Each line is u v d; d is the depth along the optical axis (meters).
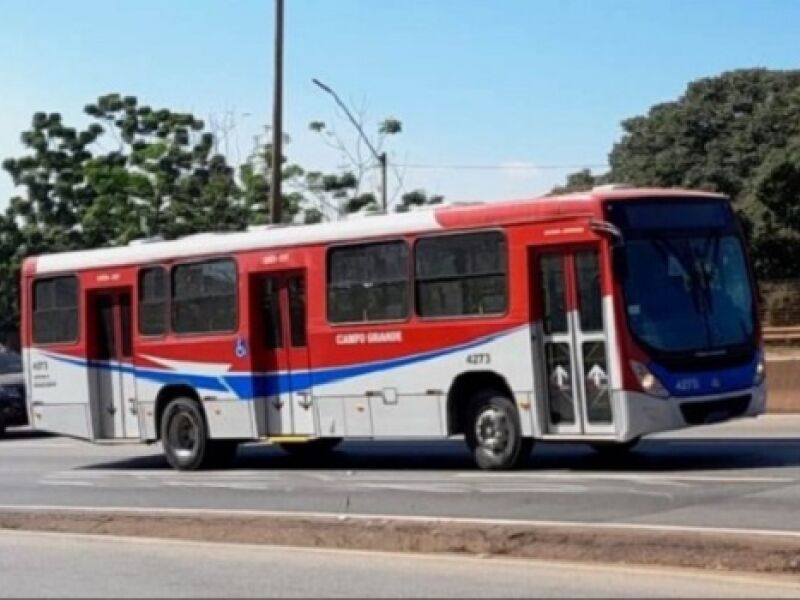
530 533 14.12
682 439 24.12
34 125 55.12
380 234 21.34
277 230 22.83
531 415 19.67
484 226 20.17
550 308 19.55
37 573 13.75
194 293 23.98
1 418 35.44
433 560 13.43
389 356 21.19
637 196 19.28
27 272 26.78
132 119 54.66
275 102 35.59
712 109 64.25
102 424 25.56
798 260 51.16
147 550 14.95
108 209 53.12
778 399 29.72
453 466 22.00
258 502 18.70
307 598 11.81
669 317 19.08
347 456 24.89
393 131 48.12
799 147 52.12
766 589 11.38
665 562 12.79
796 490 16.69
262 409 22.97
